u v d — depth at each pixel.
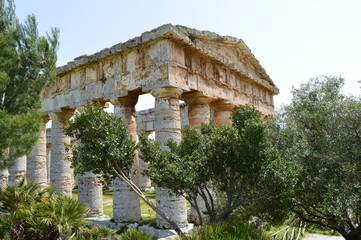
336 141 11.34
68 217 10.60
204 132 12.30
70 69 19.55
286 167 10.36
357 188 10.20
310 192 11.23
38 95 15.21
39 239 10.23
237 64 21.03
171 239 10.60
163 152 11.24
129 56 16.83
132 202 16.56
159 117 15.36
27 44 14.36
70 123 11.27
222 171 11.44
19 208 11.61
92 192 18.27
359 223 12.24
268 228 14.41
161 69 15.22
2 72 12.66
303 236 17.22
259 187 10.82
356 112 11.27
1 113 11.83
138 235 9.65
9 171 21.62
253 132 10.45
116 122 11.62
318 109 12.30
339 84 13.25
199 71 17.36
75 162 10.94
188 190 11.13
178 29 15.36
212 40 19.22
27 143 12.88
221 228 9.16
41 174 21.89
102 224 16.62
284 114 13.27
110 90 17.45
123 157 11.49
